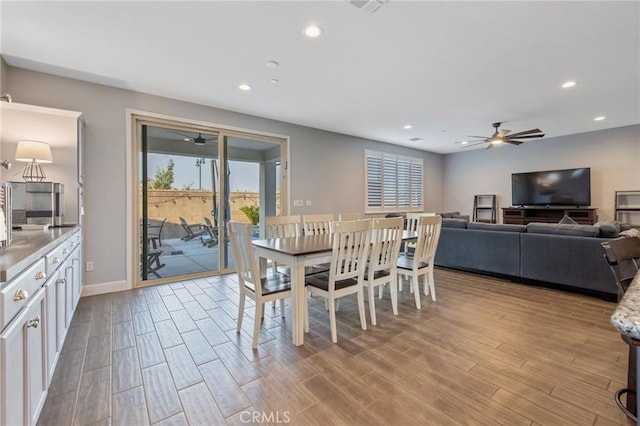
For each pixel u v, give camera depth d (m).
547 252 3.61
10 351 1.07
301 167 5.38
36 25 2.32
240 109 4.43
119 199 3.60
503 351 2.15
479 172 7.87
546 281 3.63
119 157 3.60
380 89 3.67
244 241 2.34
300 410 1.56
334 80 3.40
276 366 1.98
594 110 4.55
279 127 5.06
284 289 2.37
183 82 3.44
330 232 3.84
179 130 4.13
